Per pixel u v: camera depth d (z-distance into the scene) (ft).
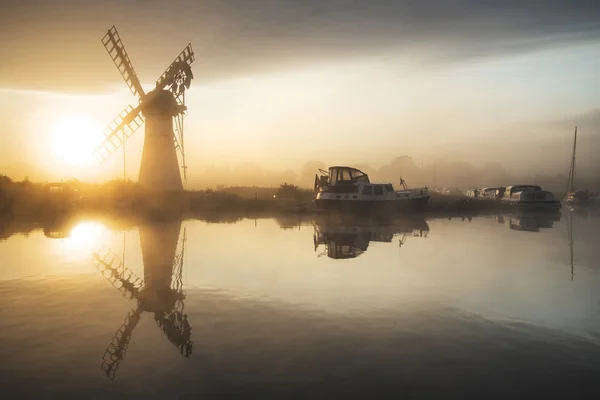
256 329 29.25
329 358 24.45
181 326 29.94
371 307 34.58
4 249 63.21
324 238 78.43
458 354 25.11
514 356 24.85
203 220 115.96
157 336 28.02
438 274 47.39
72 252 60.49
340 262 54.54
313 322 30.76
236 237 78.38
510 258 57.72
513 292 39.45
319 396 20.31
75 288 40.78
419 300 36.78
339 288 40.83
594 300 36.58
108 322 30.81
